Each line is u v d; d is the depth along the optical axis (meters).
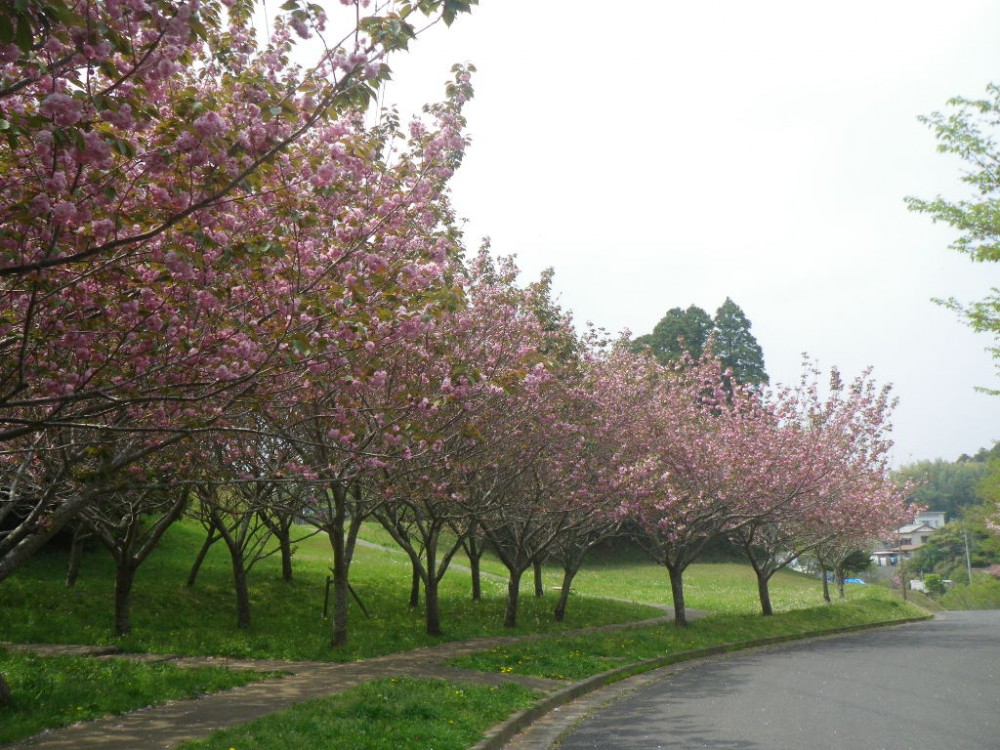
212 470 13.12
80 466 11.25
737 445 26.31
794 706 11.94
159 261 7.55
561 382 19.28
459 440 15.80
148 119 6.56
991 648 21.39
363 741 8.34
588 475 22.05
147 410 10.19
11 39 4.84
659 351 66.19
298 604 23.59
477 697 11.47
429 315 9.76
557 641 18.94
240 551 19.89
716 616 28.64
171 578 25.00
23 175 6.88
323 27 6.77
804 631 27.02
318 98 7.19
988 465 55.34
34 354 8.36
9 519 22.91
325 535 45.81
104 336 8.30
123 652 15.88
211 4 8.05
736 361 66.75
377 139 10.36
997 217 15.70
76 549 22.27
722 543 68.12
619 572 55.78
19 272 6.16
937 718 10.78
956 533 102.56
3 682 9.83
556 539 25.30
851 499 30.98
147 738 8.66
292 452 14.72
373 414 13.20
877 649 21.47
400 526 20.97
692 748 9.12
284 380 10.41
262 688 12.34
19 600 18.94
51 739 8.61
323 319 8.63
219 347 8.34
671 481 25.48
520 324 18.00
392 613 23.97
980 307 17.11
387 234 9.80
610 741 9.76
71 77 6.39
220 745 7.91
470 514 19.83
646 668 17.50
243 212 8.73
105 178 6.93
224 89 8.07
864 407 30.11
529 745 9.82
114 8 5.82
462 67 9.78
